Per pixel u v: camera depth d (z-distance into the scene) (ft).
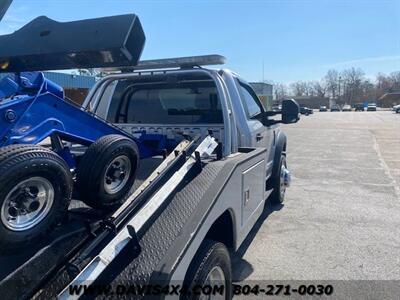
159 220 7.29
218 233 9.70
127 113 15.49
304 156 41.73
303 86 445.78
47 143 7.86
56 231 6.63
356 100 424.87
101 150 7.14
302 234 16.08
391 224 17.48
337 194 23.27
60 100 7.80
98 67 8.12
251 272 12.53
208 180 8.73
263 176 12.76
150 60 13.60
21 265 5.84
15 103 6.97
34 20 8.30
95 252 6.13
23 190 5.63
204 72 12.94
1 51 8.13
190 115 14.33
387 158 39.88
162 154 11.55
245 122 13.53
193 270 7.43
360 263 13.21
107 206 7.41
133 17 7.48
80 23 7.86
